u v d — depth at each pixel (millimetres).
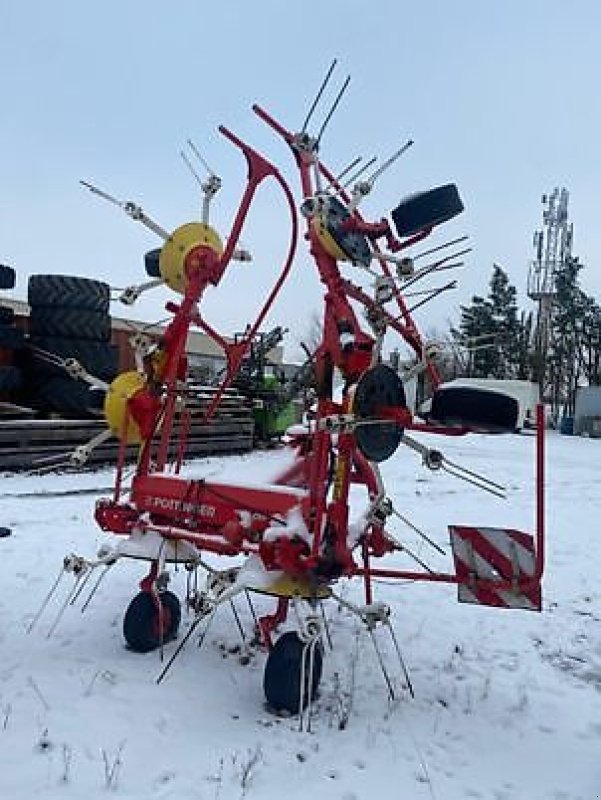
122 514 4727
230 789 3236
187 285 4887
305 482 4711
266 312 4996
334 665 4812
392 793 3354
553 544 8969
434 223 4055
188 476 4660
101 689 4086
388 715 4098
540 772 3695
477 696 4547
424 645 5367
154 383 4836
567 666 5219
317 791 3299
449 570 7352
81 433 11844
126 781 3240
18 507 8664
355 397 3793
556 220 48656
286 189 4863
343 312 4145
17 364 12211
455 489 12867
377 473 4547
